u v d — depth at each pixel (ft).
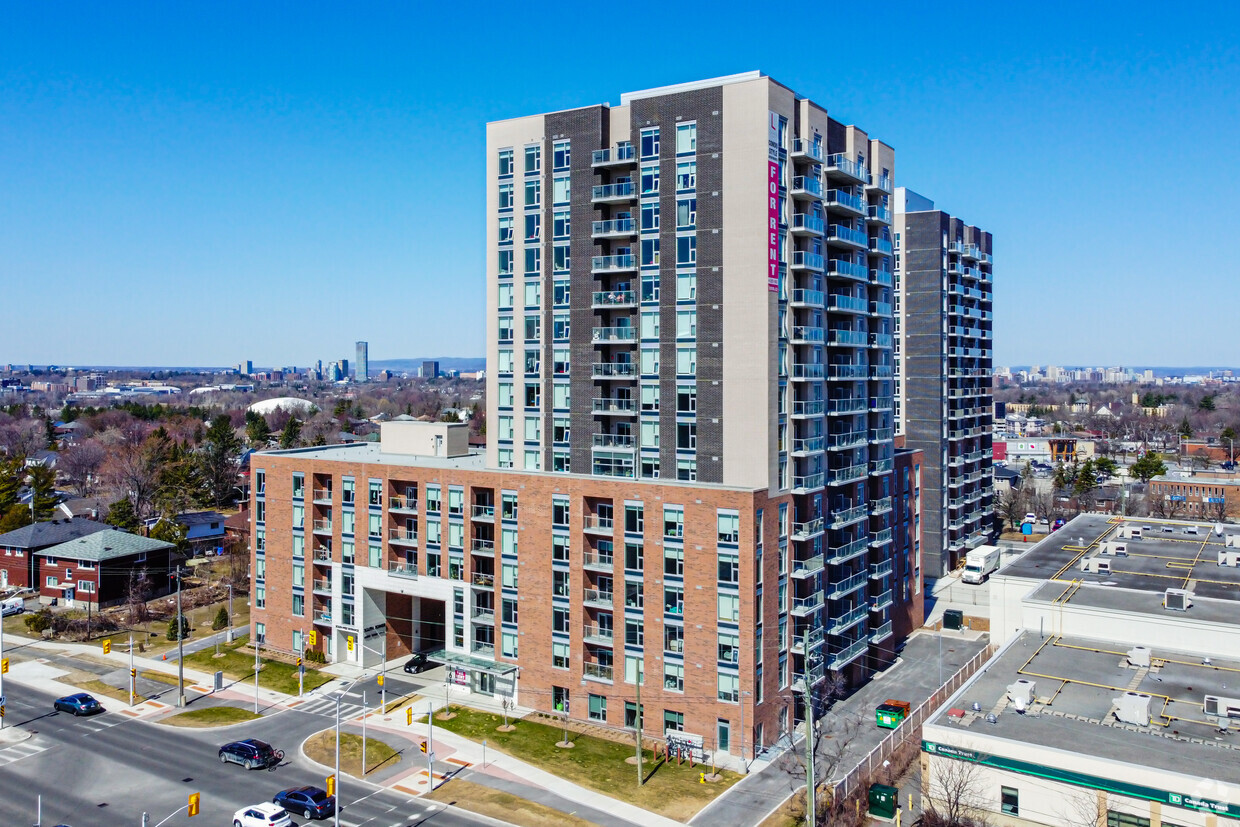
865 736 225.76
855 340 267.18
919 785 196.85
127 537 372.58
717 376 224.74
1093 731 169.27
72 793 194.59
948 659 289.53
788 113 229.04
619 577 227.61
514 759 212.64
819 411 244.63
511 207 255.50
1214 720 173.58
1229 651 209.97
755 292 219.20
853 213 260.83
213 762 211.82
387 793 194.90
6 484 461.78
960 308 416.87
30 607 354.54
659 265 232.53
